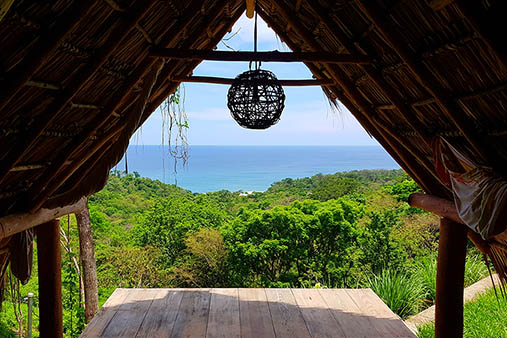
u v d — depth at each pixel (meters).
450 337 2.80
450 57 1.98
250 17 3.76
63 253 8.27
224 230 12.12
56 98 2.13
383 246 10.31
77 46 2.03
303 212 12.11
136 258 10.95
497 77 1.84
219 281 11.77
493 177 2.08
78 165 2.81
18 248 2.82
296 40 3.80
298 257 11.41
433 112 2.42
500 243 2.54
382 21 2.13
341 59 2.65
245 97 2.61
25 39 1.72
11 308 7.26
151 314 3.29
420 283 6.24
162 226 13.53
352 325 3.15
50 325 3.04
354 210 11.71
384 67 2.57
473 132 2.11
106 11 2.01
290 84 3.57
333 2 2.51
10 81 1.78
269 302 3.58
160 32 2.63
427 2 1.81
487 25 1.62
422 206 3.17
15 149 2.15
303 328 3.09
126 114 3.13
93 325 3.08
